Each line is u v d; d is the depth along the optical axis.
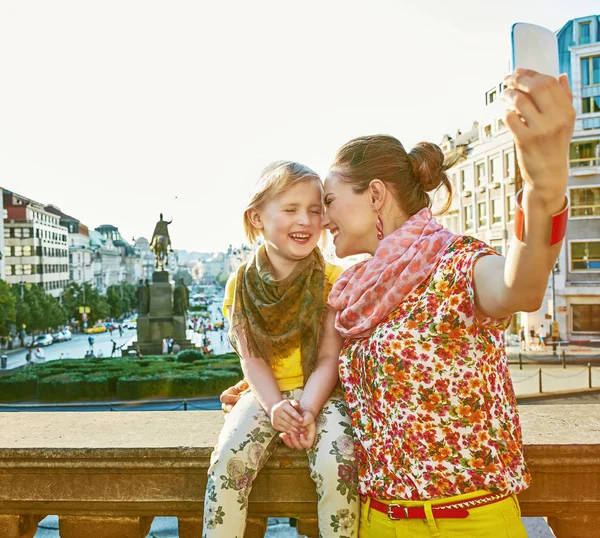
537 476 2.16
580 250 35.44
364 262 1.98
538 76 1.26
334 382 2.03
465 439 1.70
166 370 26.67
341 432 1.95
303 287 2.05
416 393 1.72
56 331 80.62
